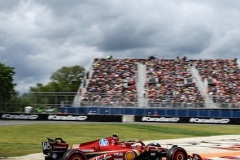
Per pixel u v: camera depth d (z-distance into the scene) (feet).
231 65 191.11
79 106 145.38
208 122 135.95
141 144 42.01
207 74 181.98
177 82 171.83
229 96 158.20
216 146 68.69
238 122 133.28
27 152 55.67
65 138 80.18
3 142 71.26
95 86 169.07
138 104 146.72
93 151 38.24
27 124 115.85
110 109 144.56
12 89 176.76
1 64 175.73
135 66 188.85
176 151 40.29
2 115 142.61
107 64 191.62
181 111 143.74
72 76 285.84
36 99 146.20
